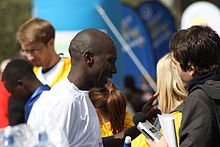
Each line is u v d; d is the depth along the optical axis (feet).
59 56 19.52
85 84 11.60
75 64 11.63
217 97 11.28
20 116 18.04
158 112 13.87
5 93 18.90
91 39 11.55
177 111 12.73
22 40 18.71
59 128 9.39
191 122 11.28
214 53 12.05
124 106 16.07
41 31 18.65
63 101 10.91
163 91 14.24
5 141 8.66
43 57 18.86
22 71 16.98
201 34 12.09
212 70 12.02
